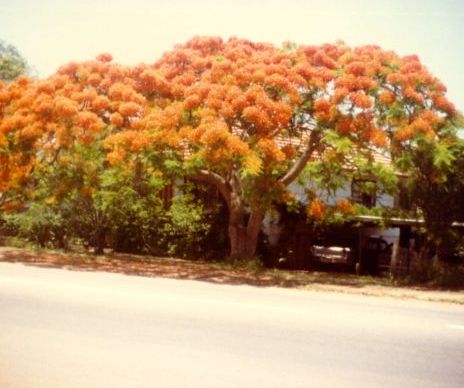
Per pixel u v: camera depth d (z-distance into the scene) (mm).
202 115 13781
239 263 16797
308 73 14383
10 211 19688
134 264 16094
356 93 13758
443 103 14062
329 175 17609
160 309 8695
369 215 17906
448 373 6148
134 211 19781
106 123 15656
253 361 6215
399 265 17484
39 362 5816
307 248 21750
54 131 15102
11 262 14297
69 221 19328
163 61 17109
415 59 14875
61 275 12219
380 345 7223
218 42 17391
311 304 10227
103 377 5426
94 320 7766
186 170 15109
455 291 14578
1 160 15352
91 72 15875
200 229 20531
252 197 14602
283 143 18688
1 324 7328
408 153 14695
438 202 16156
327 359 6457
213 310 8836
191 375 5613
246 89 14453
